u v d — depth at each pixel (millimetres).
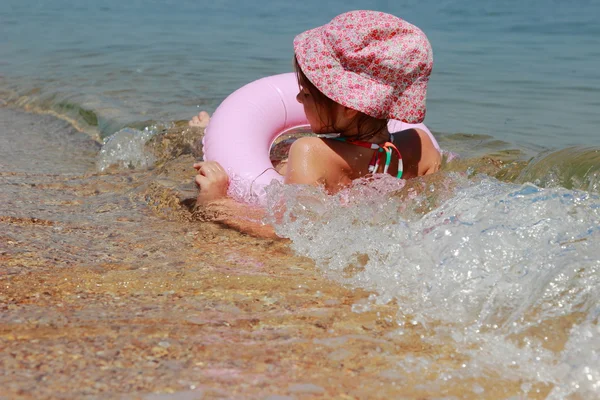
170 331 2699
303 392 2275
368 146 4188
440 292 3025
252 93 5070
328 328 2762
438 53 11648
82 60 11023
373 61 3945
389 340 2666
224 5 20109
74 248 3752
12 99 9023
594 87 8609
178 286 3209
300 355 2527
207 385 2287
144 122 7195
